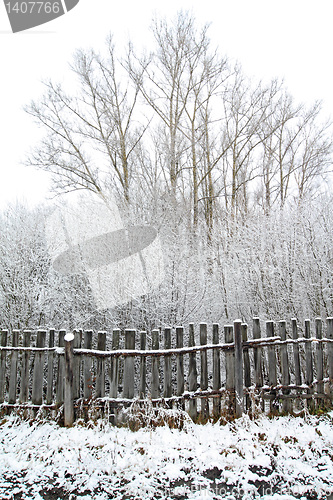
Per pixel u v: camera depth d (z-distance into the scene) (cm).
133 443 393
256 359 472
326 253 690
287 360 484
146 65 1541
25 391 464
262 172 1872
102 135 1470
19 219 729
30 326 632
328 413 472
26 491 322
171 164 1416
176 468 355
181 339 459
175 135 1467
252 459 370
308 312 683
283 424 443
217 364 459
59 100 1439
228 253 850
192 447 389
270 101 1662
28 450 383
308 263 697
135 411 430
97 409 434
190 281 661
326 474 347
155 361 449
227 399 448
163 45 1524
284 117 1794
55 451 380
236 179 1788
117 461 363
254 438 405
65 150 1447
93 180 1430
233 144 1744
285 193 1844
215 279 804
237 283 786
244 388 455
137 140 1491
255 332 480
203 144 1623
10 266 648
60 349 446
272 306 711
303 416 468
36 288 630
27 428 428
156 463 361
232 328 467
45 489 326
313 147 1855
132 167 1447
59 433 410
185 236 782
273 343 477
